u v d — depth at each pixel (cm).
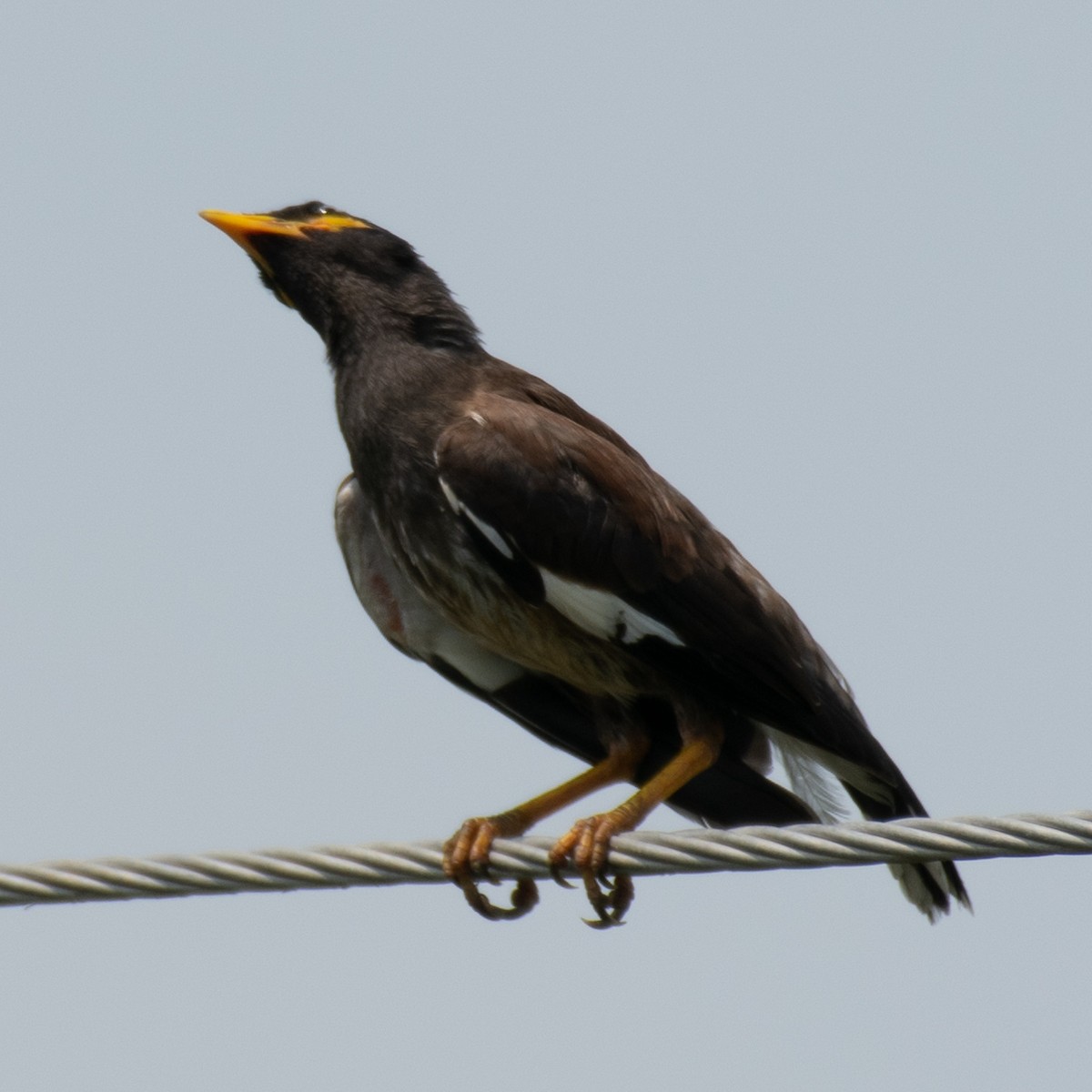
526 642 1192
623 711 1215
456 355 1235
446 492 1154
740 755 1207
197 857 922
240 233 1273
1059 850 842
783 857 899
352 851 970
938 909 1134
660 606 1145
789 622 1177
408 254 1266
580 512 1146
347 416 1229
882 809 1211
